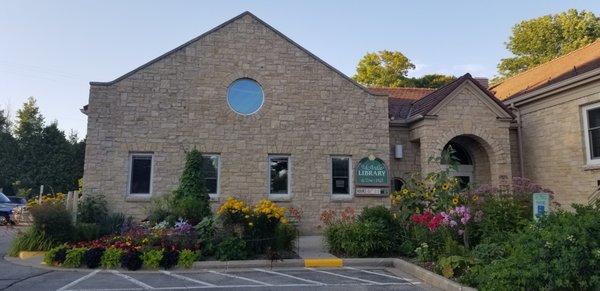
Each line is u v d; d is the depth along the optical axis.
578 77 15.23
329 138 16.02
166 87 15.28
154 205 14.08
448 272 8.45
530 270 6.57
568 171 15.97
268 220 11.17
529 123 18.02
